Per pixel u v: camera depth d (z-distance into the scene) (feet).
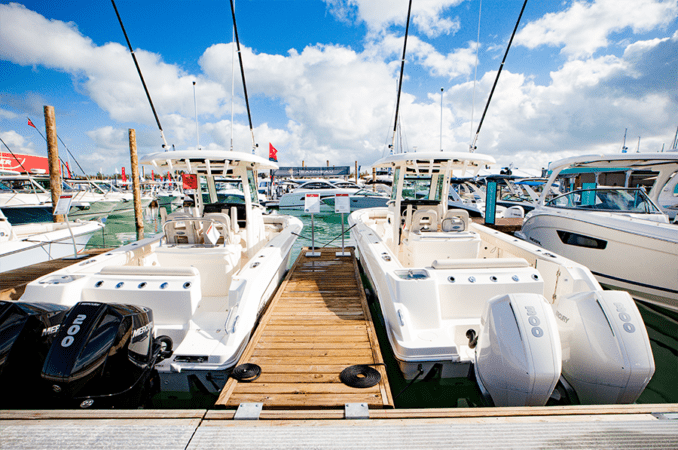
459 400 8.59
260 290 10.45
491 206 28.09
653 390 9.62
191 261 11.07
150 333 7.73
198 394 8.44
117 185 74.43
